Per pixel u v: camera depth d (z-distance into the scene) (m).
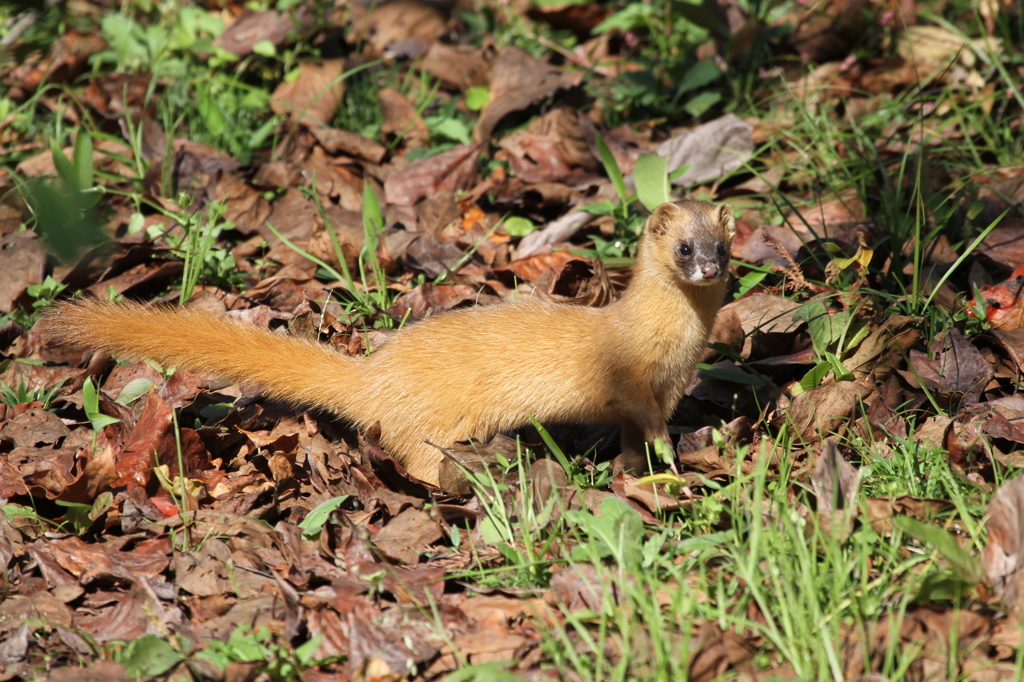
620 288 11.20
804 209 12.56
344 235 11.84
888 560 6.45
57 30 16.09
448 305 10.77
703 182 13.38
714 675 5.65
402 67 16.42
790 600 5.81
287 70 15.66
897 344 9.07
